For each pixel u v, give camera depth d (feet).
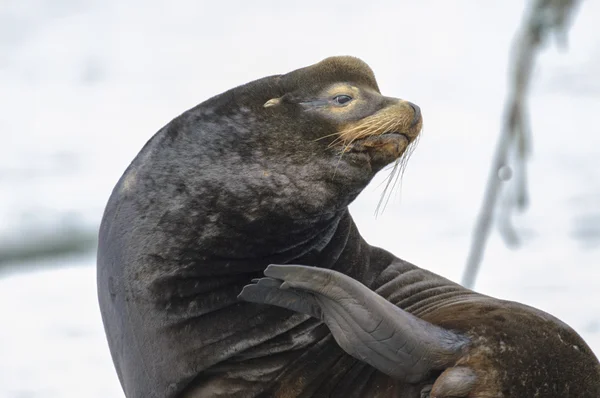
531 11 107.86
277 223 74.23
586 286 134.41
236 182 74.28
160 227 73.67
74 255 178.91
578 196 193.57
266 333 71.72
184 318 72.23
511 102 110.83
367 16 483.92
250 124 75.51
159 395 72.54
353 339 64.90
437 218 183.01
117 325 74.28
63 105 340.39
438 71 377.09
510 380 65.98
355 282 65.05
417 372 65.87
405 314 65.46
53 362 119.44
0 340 127.75
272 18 495.00
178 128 76.48
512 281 138.31
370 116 75.56
